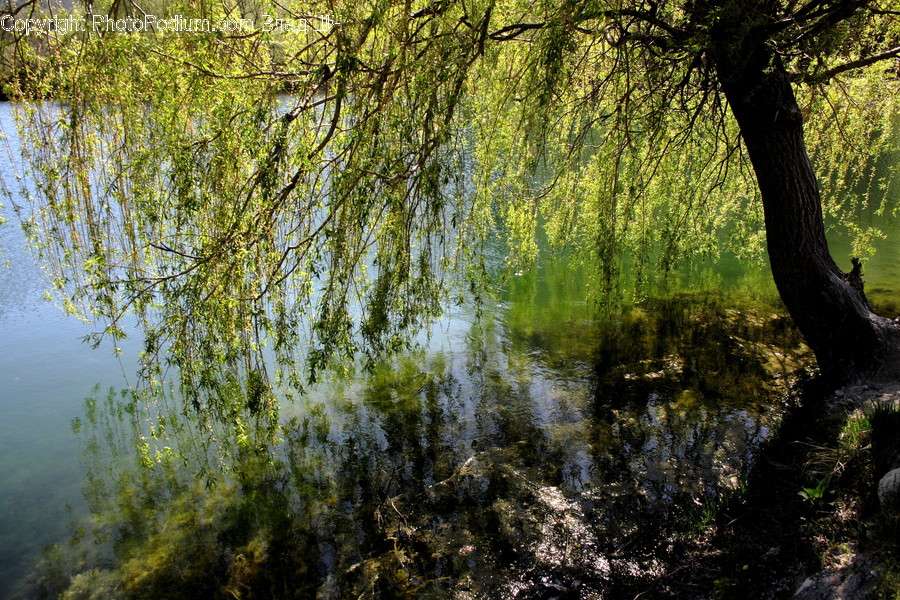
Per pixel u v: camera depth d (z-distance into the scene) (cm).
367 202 338
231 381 345
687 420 480
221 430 498
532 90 378
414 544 369
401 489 421
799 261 475
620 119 472
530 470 430
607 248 518
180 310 323
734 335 641
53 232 396
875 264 828
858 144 629
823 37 399
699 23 412
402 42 342
